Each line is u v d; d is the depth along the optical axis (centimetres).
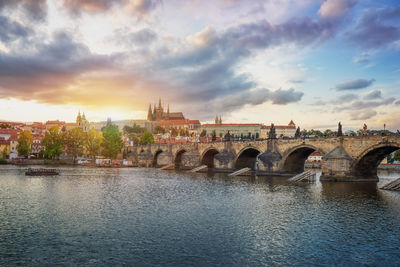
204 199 6072
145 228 3934
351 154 8856
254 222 4284
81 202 5597
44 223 4116
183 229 3912
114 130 19800
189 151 16812
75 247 3253
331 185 8300
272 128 11862
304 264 2909
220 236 3653
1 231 3750
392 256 3112
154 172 13925
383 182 9250
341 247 3341
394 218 4553
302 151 11025
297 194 6744
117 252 3127
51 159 19550
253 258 3022
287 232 3834
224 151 14150
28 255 3030
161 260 2944
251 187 7994
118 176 11300
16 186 7606
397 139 7669
